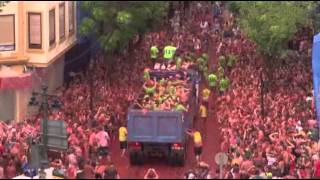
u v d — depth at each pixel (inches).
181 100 3555.6
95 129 3444.9
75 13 4579.2
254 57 4714.6
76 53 4682.6
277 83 4244.6
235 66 4635.8
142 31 4704.7
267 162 2910.9
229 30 5634.8
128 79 4402.1
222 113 3863.2
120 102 3944.4
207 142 3659.0
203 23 5984.3
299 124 3440.0
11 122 3641.7
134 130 3329.2
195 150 3356.3
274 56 4510.3
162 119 3319.4
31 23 3996.1
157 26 5206.7
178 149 3329.2
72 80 4530.0
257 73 4399.6
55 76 4389.8
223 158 2573.8
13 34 3959.2
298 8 4456.2
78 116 3609.7
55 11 4163.4
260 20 4416.8
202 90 4266.7
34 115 3786.9
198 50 5172.2
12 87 3902.6
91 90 3885.3
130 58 4815.5
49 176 2632.9
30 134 3191.4
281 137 3179.1
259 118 3513.8
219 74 4399.6
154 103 3454.7
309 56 4685.0
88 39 4722.0
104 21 4517.7
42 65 4040.4
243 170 2741.1
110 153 3513.8
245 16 4768.7
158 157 3427.7
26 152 2989.7
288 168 2893.7
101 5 4461.1
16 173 2893.7
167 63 4414.4
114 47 4544.8
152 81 3757.4
